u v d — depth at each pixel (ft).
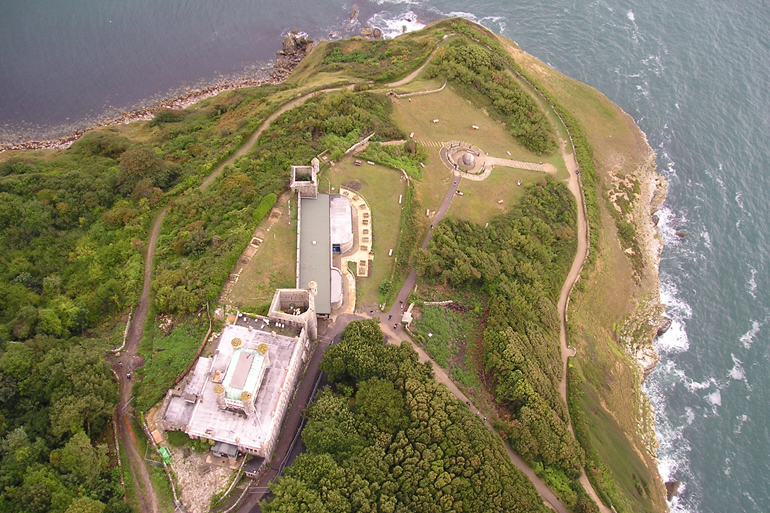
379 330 419.74
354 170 552.41
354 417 371.15
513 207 596.29
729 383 576.61
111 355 390.42
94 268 444.96
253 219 471.62
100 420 345.31
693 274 654.12
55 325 390.63
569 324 538.47
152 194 512.63
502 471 358.02
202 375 358.64
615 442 472.44
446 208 573.74
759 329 612.29
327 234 469.98
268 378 358.64
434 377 416.87
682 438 538.06
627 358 568.41
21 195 520.01
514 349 442.09
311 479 327.06
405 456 355.15
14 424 337.11
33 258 465.88
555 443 407.03
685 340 606.14
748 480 514.27
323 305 430.20
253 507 332.39
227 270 431.84
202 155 571.28
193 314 410.52
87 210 511.40
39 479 301.63
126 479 331.16
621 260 628.69
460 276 492.54
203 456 340.59
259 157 548.72
